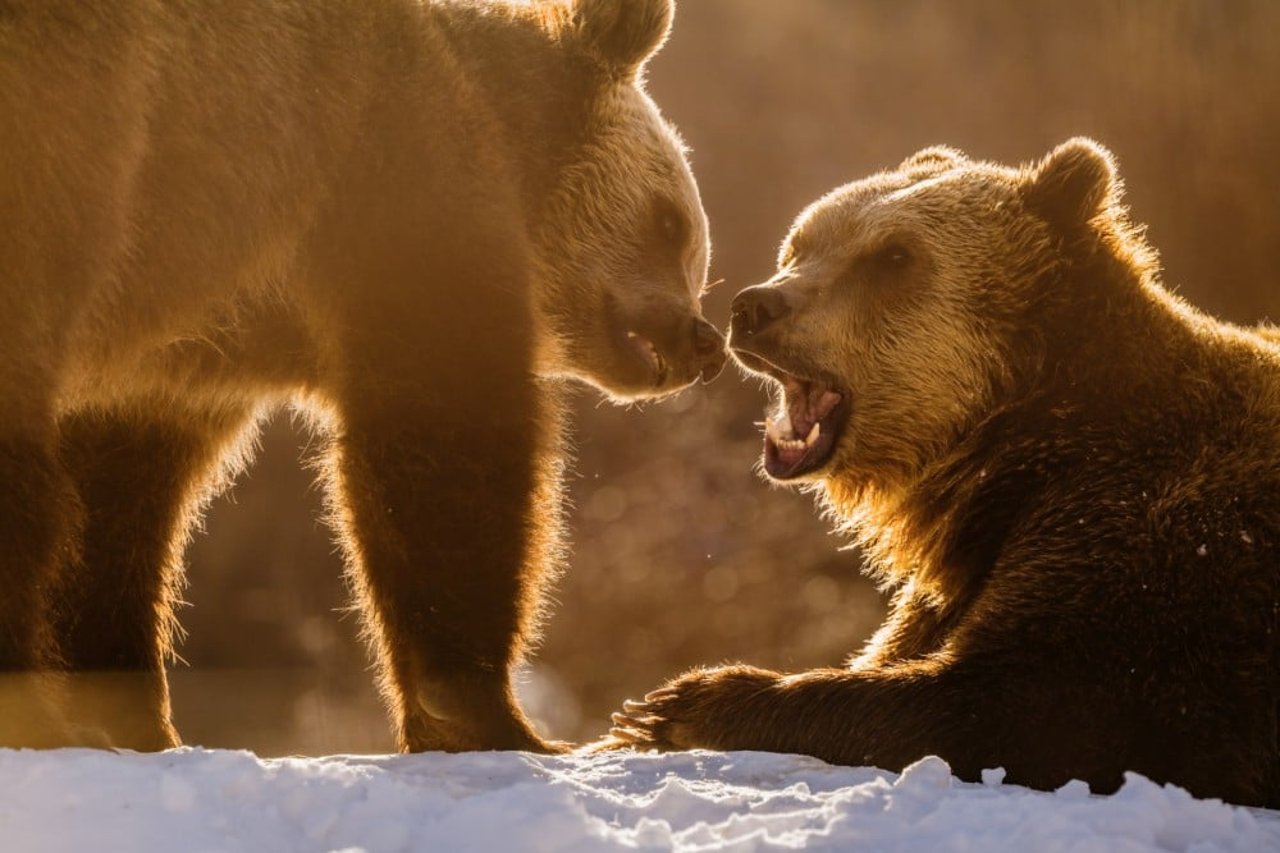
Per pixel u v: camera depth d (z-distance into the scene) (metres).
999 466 11.50
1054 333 11.56
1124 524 10.44
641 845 6.69
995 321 11.80
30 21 8.13
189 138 9.27
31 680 8.08
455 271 10.51
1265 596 10.12
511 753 9.05
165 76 9.11
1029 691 10.04
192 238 9.42
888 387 12.06
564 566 11.40
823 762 9.46
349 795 7.08
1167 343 11.21
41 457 8.11
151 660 11.68
